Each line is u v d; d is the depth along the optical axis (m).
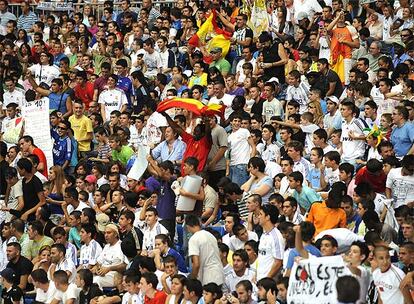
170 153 62.12
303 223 44.09
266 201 55.75
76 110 69.50
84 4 88.38
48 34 87.19
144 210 55.28
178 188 55.53
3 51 81.81
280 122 63.56
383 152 57.00
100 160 66.44
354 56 74.12
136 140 66.88
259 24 78.44
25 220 60.03
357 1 81.81
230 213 52.12
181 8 83.88
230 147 61.00
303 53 74.44
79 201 59.53
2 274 53.41
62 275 51.72
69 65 80.38
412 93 64.44
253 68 75.00
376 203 53.22
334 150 58.19
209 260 49.09
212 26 76.81
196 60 76.06
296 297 41.50
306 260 41.50
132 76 73.44
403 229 48.72
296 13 80.00
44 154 65.88
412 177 53.56
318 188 56.72
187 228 51.00
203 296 46.84
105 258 53.22
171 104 60.03
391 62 71.56
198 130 59.53
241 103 67.12
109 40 80.31
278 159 61.09
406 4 78.00
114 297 51.09
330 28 74.19
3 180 63.75
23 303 53.72
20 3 90.38
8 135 68.62
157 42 78.25
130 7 87.50
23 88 76.06
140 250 53.69
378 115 64.94
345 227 49.66
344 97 66.94
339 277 38.47
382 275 44.31
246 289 46.28
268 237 48.72
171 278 48.34
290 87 68.62
